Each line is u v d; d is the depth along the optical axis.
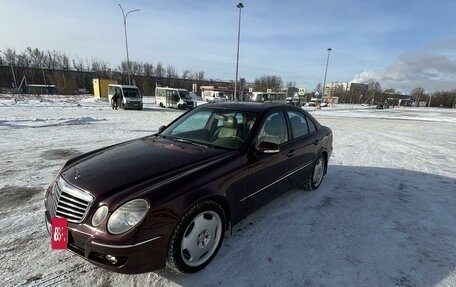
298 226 3.56
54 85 66.88
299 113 4.55
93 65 83.25
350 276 2.64
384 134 13.52
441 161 7.70
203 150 3.14
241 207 3.09
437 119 29.45
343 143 10.13
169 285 2.43
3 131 9.88
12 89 64.88
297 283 2.53
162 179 2.46
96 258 2.20
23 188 4.54
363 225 3.67
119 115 18.28
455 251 3.14
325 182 5.37
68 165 2.93
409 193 4.95
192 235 2.51
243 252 2.95
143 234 2.15
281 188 3.85
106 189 2.29
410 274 2.70
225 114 3.79
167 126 4.17
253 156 3.21
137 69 83.25
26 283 2.40
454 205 4.46
